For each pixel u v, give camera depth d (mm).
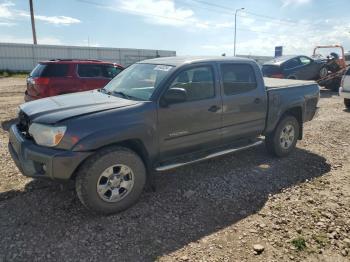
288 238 3207
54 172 3246
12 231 3229
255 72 4977
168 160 4152
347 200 4023
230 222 3486
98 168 3387
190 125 4156
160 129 3869
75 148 3256
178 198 4008
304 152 5910
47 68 8328
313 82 6129
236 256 2926
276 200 3990
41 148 3346
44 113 3500
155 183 4426
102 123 3406
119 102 3787
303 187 4387
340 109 10586
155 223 3441
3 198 3908
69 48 40000
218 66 4492
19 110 4082
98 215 3564
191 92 4176
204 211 3709
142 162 3740
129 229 3320
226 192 4188
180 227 3377
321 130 7578
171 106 3928
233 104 4605
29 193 4047
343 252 3012
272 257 2920
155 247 3039
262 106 5016
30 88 8422
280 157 5555
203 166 5086
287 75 14031
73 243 3064
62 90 8367
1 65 35781
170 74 3984
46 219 3465
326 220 3539
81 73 8688
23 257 2850
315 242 3152
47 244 3039
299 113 5754
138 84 4238
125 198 3646
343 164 5312
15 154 3770
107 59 43406
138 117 3635
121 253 2941
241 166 5125
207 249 3018
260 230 3338
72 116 3346
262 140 5301
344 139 6824
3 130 7344
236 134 4789
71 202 3836
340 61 16297
